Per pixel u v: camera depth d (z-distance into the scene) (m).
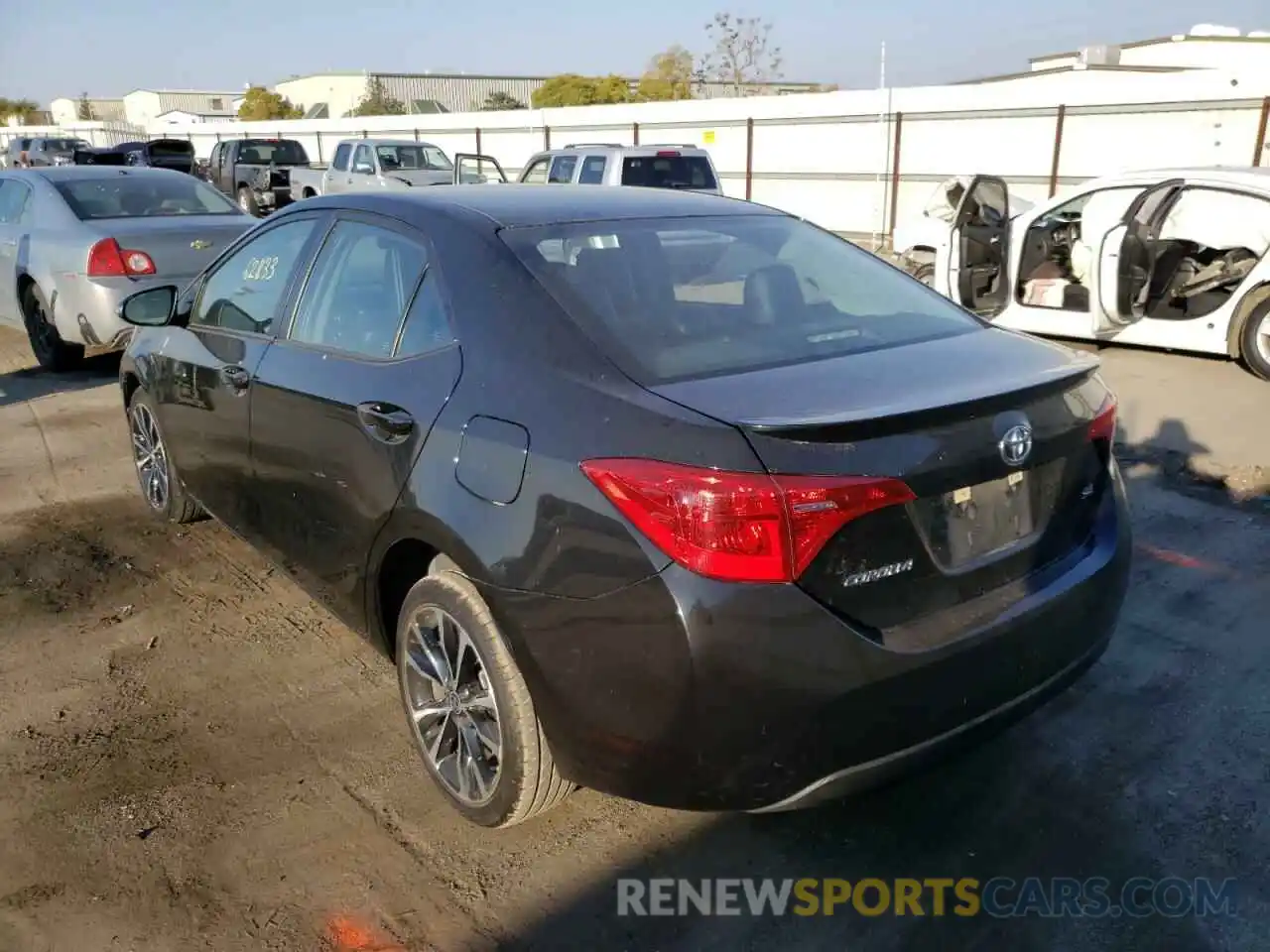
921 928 2.57
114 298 7.59
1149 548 4.80
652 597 2.22
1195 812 2.97
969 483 2.41
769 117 22.83
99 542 4.94
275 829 2.90
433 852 2.82
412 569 3.14
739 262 3.22
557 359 2.60
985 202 9.19
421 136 31.30
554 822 2.96
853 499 2.21
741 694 2.20
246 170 23.38
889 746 2.35
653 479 2.23
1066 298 8.95
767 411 2.30
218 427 4.03
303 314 3.59
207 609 4.27
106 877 2.71
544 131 27.56
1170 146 16.97
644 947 2.50
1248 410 6.95
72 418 7.15
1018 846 2.85
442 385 2.80
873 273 3.50
